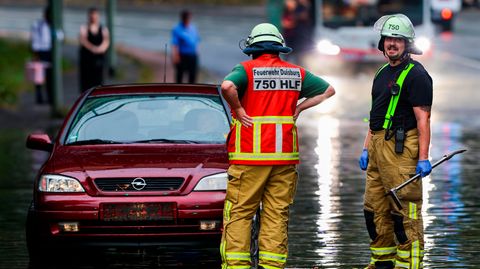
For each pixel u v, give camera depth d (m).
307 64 84.12
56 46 54.69
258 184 20.38
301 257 23.55
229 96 19.97
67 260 23.83
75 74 76.06
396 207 20.77
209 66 80.25
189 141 24.91
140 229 22.81
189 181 23.03
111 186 23.06
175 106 25.86
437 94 65.38
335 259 23.36
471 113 55.94
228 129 25.27
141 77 71.94
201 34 108.12
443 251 23.98
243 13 133.88
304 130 49.97
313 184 34.16
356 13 82.19
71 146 24.83
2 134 49.59
